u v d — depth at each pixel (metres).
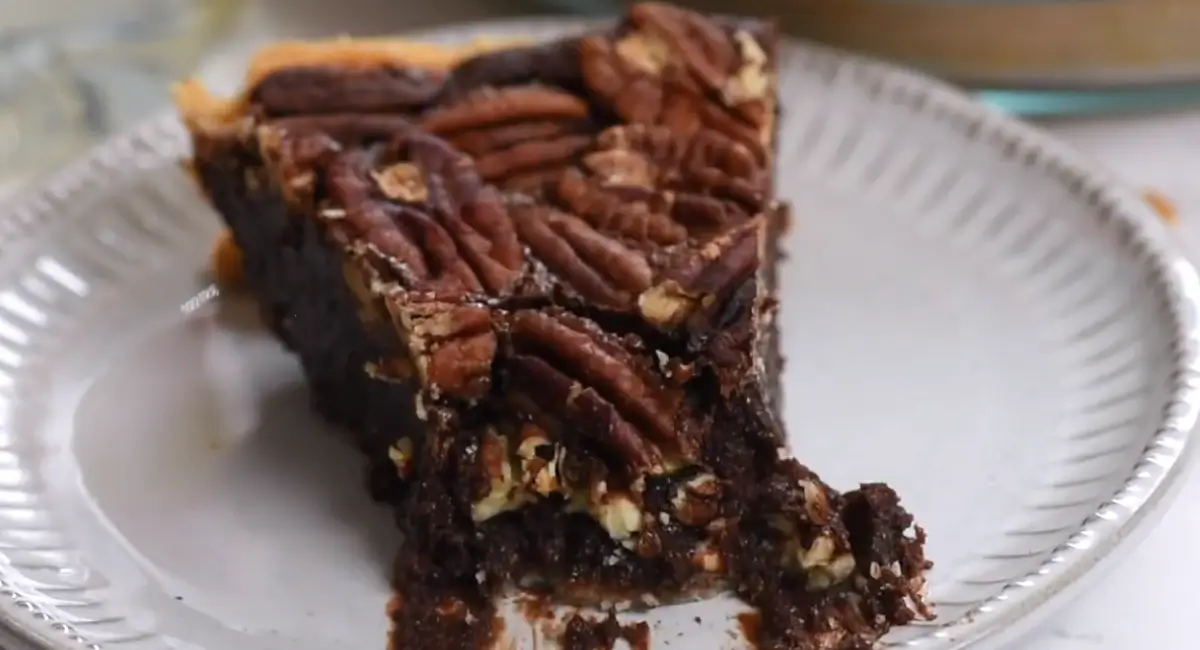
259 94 0.50
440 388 0.46
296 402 0.50
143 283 0.53
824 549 0.46
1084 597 0.46
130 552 0.47
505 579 0.47
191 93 0.52
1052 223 0.53
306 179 0.49
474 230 0.47
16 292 0.52
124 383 0.51
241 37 0.60
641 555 0.46
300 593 0.46
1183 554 0.47
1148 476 0.46
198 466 0.49
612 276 0.46
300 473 0.49
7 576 0.46
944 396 0.50
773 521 0.46
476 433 0.46
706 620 0.46
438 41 0.56
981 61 0.57
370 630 0.46
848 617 0.46
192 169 0.52
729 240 0.47
